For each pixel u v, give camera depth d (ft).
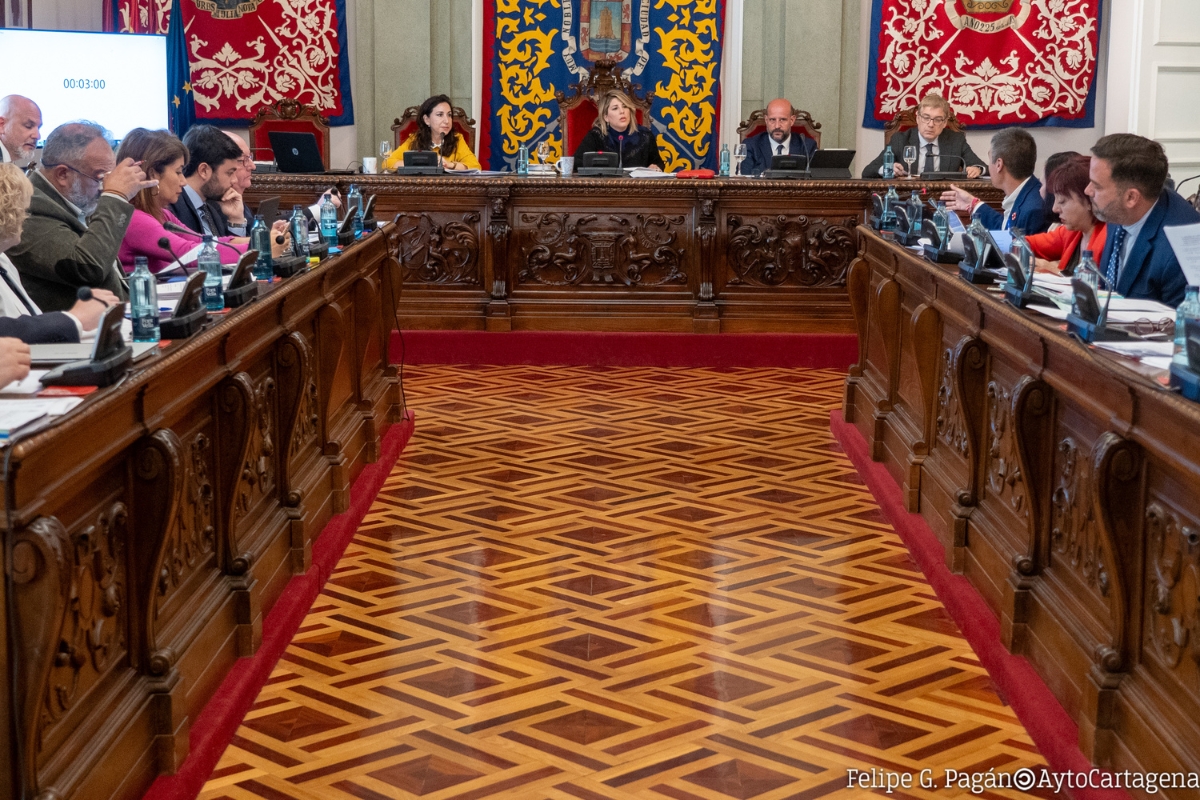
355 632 12.12
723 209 25.81
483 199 25.71
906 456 15.87
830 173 26.27
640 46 32.83
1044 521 10.85
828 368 25.76
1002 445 12.19
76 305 10.47
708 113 33.06
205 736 9.28
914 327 14.93
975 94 32.42
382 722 10.16
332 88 32.30
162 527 8.52
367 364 18.66
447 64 32.12
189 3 31.55
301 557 12.92
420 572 13.88
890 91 32.42
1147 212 13.50
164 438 8.43
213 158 17.63
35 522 6.48
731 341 25.66
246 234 18.31
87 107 28.19
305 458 14.29
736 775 9.29
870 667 11.32
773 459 18.85
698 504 16.56
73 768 7.29
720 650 11.71
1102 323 9.81
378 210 25.77
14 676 6.53
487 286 26.05
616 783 9.16
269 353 12.49
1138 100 29.07
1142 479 8.59
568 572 13.91
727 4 32.65
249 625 10.78
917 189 25.26
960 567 13.09
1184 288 13.26
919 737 9.93
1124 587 8.74
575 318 26.09
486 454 19.03
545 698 10.64
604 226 25.88
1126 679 8.74
